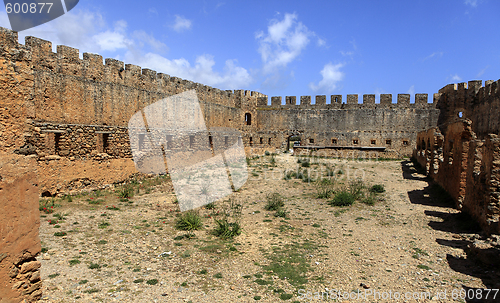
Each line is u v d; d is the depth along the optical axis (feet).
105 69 61.46
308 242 33.47
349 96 131.64
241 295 21.74
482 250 27.20
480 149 38.81
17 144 16.66
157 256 28.25
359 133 130.72
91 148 54.24
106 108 58.70
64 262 25.53
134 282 22.98
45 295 20.34
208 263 27.17
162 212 43.06
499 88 85.71
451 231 37.09
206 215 42.96
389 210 47.96
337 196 52.60
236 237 34.47
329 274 25.41
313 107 135.23
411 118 126.41
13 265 16.34
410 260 28.40
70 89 51.78
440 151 70.69
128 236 32.94
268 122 138.82
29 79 17.44
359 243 33.19
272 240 33.78
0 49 16.20
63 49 53.42
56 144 49.62
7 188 16.03
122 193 51.57
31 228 17.22
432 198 55.47
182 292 21.88
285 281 24.00
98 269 24.81
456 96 120.47
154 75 74.59
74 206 43.80
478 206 36.14
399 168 93.20
